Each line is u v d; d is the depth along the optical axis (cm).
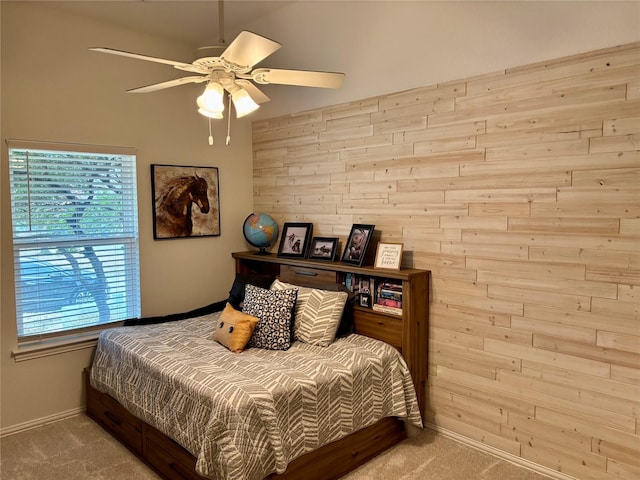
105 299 365
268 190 432
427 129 306
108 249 364
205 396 227
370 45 331
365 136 343
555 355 256
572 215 246
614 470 237
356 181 352
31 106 320
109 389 307
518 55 261
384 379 286
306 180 392
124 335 322
